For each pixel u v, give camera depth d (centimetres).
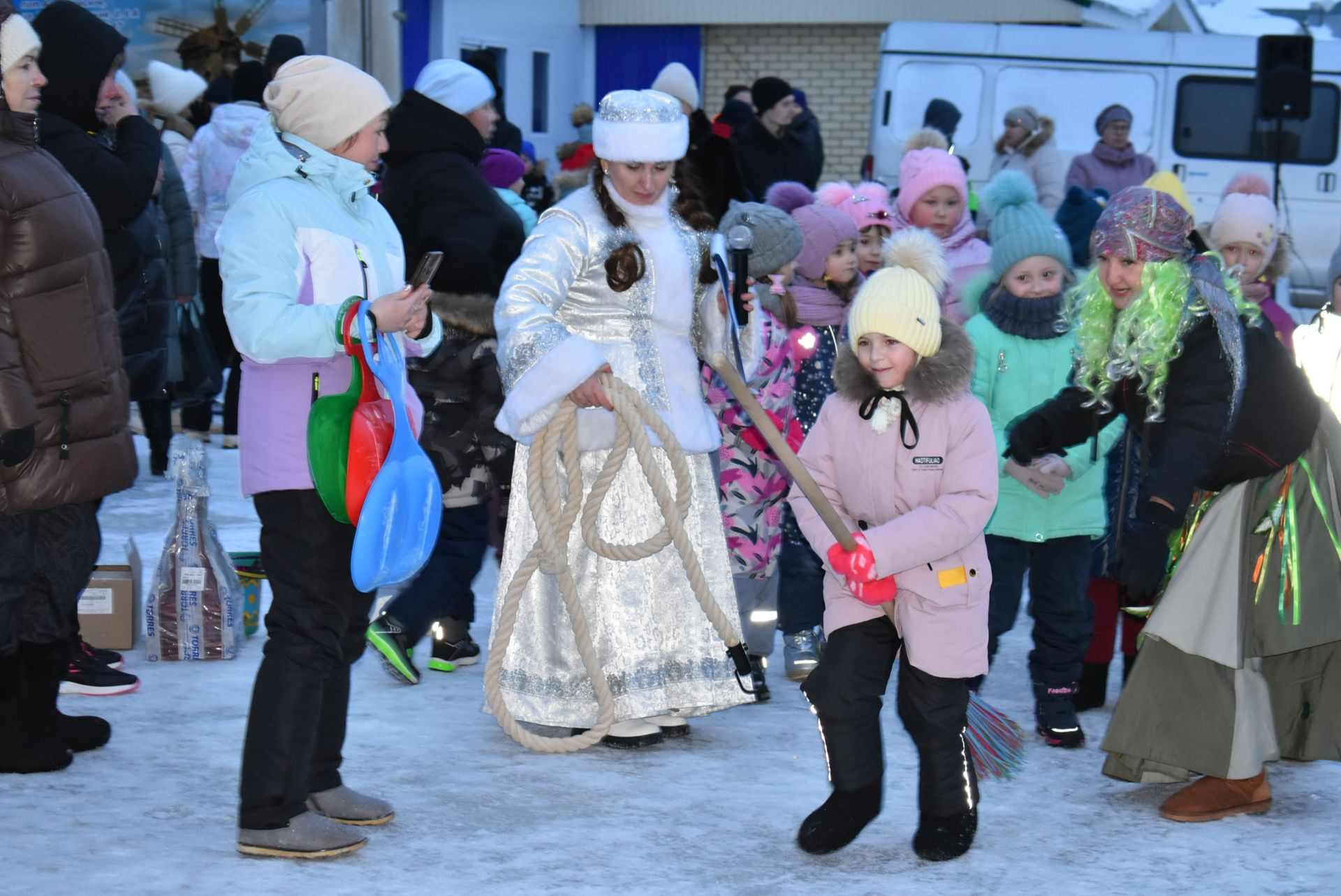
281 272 347
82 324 399
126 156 575
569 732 454
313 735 357
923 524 351
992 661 555
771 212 518
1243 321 396
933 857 364
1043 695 467
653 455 434
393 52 1137
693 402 445
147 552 684
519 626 448
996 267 488
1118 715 404
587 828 382
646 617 446
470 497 519
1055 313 479
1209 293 386
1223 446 389
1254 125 1459
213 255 967
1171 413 382
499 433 519
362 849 364
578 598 405
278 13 1471
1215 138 1464
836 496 374
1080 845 379
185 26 1470
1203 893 347
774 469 512
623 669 443
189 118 1151
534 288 420
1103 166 1283
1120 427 455
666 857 364
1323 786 431
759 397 506
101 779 410
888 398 363
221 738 448
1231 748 395
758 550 507
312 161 360
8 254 385
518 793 408
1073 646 464
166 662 537
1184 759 396
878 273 362
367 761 432
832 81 2194
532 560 402
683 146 432
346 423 346
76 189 405
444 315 511
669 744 459
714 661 454
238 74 997
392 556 346
